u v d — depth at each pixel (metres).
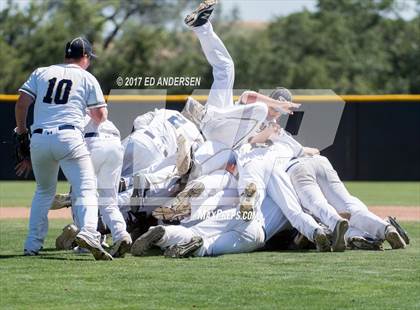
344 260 22.50
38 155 22.16
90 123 23.16
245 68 102.94
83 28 104.38
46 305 16.88
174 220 24.22
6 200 47.00
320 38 106.69
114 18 106.19
